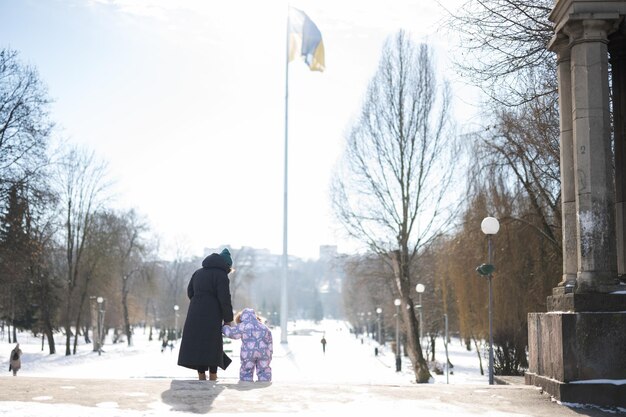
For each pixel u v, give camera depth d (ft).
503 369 92.22
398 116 129.90
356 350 250.57
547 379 26.61
